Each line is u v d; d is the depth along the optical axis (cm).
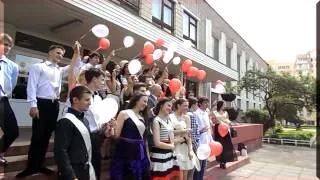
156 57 669
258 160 1315
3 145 425
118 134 436
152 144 487
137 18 927
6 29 784
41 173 448
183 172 559
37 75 442
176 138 543
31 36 855
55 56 465
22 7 696
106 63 566
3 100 419
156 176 485
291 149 1848
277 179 930
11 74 438
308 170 1125
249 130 1529
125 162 430
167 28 1422
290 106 2642
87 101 350
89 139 350
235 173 952
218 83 905
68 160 325
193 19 1744
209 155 568
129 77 555
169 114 522
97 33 522
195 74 769
